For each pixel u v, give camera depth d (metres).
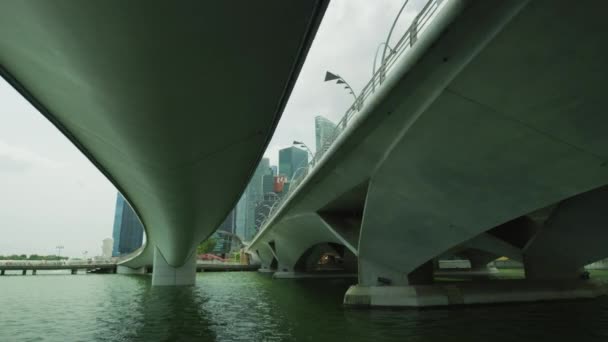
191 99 9.14
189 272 45.28
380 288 22.02
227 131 11.55
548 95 9.88
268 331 15.54
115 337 15.42
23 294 34.66
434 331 14.31
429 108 12.30
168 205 20.17
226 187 18.58
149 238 43.91
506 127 11.40
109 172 19.41
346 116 20.09
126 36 6.77
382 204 19.16
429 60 10.70
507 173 13.05
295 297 30.05
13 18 6.96
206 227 29.72
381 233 20.95
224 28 7.02
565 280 23.80
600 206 19.64
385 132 15.25
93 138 13.41
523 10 8.34
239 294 33.25
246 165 15.93
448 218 16.94
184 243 32.72
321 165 20.95
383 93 12.88
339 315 19.02
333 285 44.44
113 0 5.91
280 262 66.06
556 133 10.75
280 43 7.98
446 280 41.75
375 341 13.03
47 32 6.94
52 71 8.75
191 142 11.62
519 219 25.38
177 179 15.03
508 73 9.86
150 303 27.08
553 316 17.34
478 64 10.02
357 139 16.59
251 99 9.98
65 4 6.02
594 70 8.88
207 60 7.80
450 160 13.96
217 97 9.34
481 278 45.47
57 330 17.11
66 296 32.69
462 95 11.18
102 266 87.25
